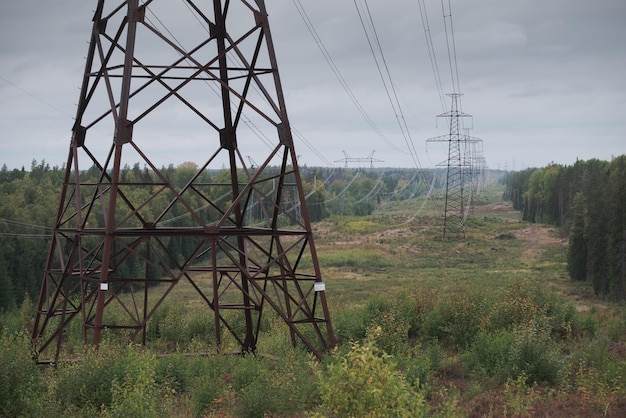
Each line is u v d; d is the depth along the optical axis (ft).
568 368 77.30
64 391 58.08
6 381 54.85
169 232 73.56
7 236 236.02
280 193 81.41
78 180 77.41
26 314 133.28
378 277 342.44
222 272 84.74
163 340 113.80
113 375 58.54
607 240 288.92
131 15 71.15
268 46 78.18
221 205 459.73
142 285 303.48
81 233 74.95
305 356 75.31
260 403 56.08
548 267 383.04
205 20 83.76
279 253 82.23
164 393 59.98
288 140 77.15
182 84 73.77
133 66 72.64
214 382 64.80
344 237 519.19
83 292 72.79
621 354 90.07
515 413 57.77
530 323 92.48
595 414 58.54
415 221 613.52
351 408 39.04
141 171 490.08
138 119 71.56
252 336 85.81
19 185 331.16
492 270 371.97
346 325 104.99
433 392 67.31
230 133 84.07
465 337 105.81
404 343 96.68
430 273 359.46
